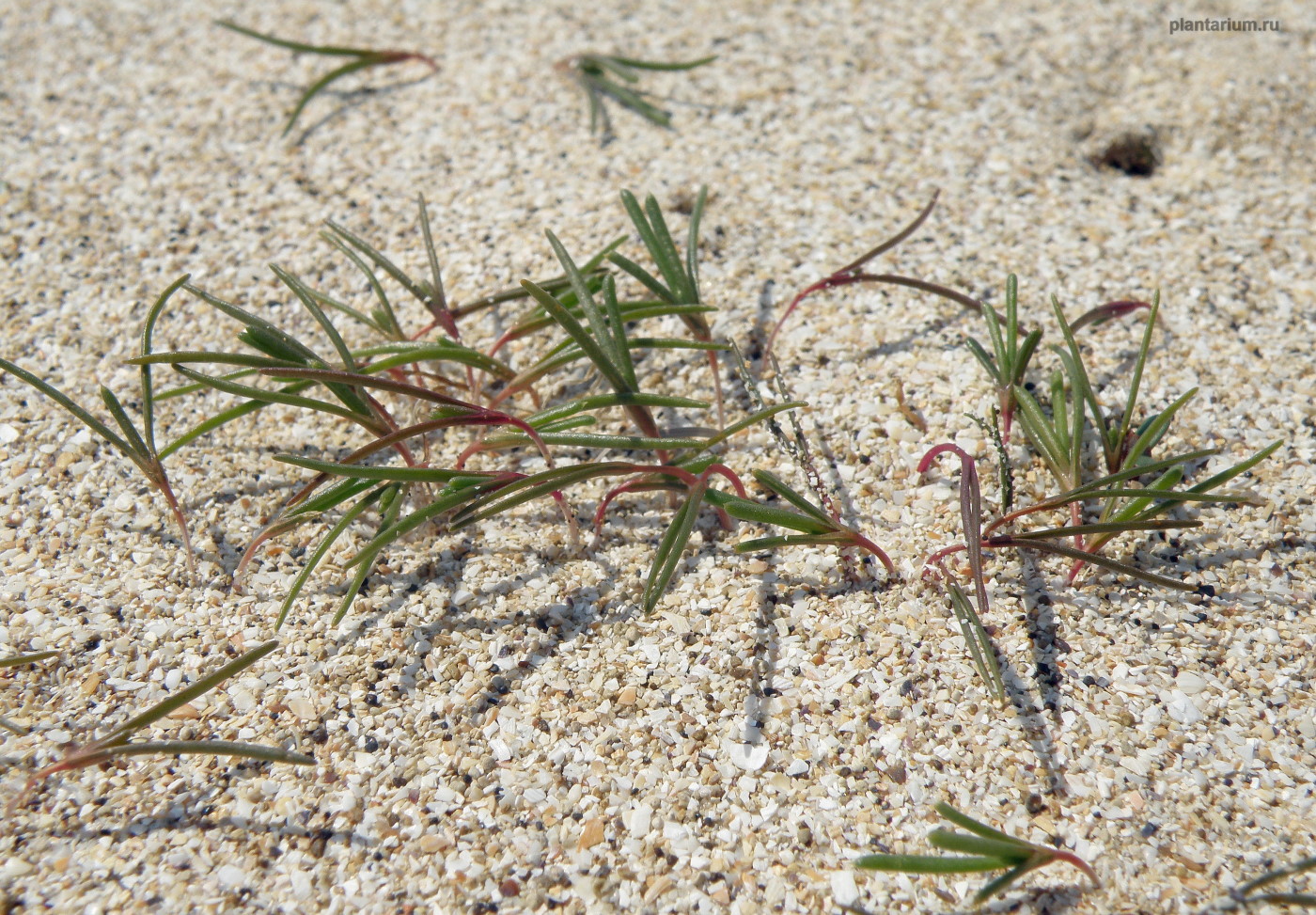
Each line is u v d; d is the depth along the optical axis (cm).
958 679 24
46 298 30
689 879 22
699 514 26
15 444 27
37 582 25
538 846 23
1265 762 23
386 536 23
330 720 24
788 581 25
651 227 28
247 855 22
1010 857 21
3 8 38
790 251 30
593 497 27
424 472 24
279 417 28
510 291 28
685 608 25
